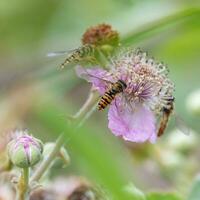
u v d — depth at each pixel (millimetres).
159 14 560
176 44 564
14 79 521
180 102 581
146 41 555
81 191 432
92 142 379
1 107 463
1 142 418
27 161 391
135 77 414
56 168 456
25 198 393
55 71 522
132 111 410
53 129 390
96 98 405
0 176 417
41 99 450
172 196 433
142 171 493
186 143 500
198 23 542
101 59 412
